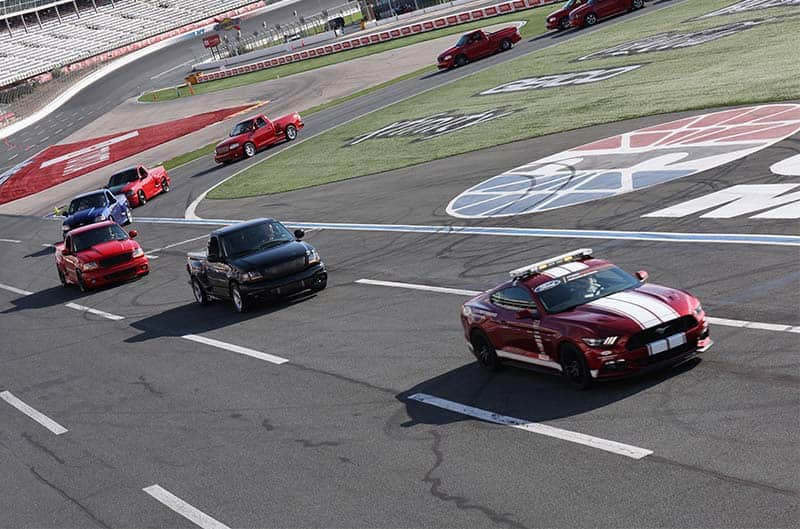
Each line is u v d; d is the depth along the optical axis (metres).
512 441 9.93
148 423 13.75
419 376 12.95
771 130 22.33
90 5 140.38
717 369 10.41
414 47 70.25
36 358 19.98
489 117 37.31
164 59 120.38
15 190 63.41
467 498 8.86
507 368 12.46
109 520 10.52
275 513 9.66
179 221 35.91
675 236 16.48
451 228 22.33
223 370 15.62
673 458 8.58
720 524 7.24
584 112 32.28
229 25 114.06
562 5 66.31
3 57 120.94
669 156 22.73
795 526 6.94
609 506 7.99
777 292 12.45
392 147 37.91
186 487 10.96
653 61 38.25
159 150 62.31
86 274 26.33
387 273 19.73
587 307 11.02
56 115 101.00
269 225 20.41
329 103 58.56
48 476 12.45
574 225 19.28
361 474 10.11
